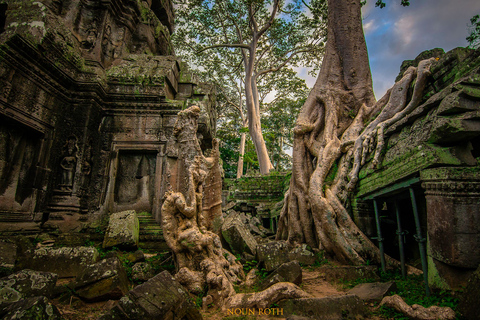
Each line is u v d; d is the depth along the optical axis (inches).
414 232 256.8
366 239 258.8
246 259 234.4
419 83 231.3
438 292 157.2
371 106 362.0
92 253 192.7
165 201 193.2
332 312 142.7
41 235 275.3
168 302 121.9
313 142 362.9
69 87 342.0
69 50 335.9
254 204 586.6
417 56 303.1
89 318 134.6
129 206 347.3
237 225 262.8
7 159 276.7
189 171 203.6
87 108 342.6
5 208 270.8
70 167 323.9
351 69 383.9
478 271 127.0
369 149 250.8
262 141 848.9
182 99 421.4
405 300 160.2
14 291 126.4
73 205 313.4
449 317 128.5
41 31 295.4
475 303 121.6
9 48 265.4
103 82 359.3
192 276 172.1
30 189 295.1
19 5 309.3
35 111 296.5
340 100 373.1
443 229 154.4
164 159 351.9
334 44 401.4
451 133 152.6
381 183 216.5
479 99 152.2
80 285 152.5
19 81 277.9
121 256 233.8
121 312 113.3
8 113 266.4
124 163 364.5
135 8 428.8
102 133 361.4
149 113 368.8
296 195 341.4
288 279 183.8
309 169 355.6
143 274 181.6
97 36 378.0
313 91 392.5
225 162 1139.9
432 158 159.0
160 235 313.6
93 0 391.9
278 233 377.4
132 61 399.5
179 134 220.5
